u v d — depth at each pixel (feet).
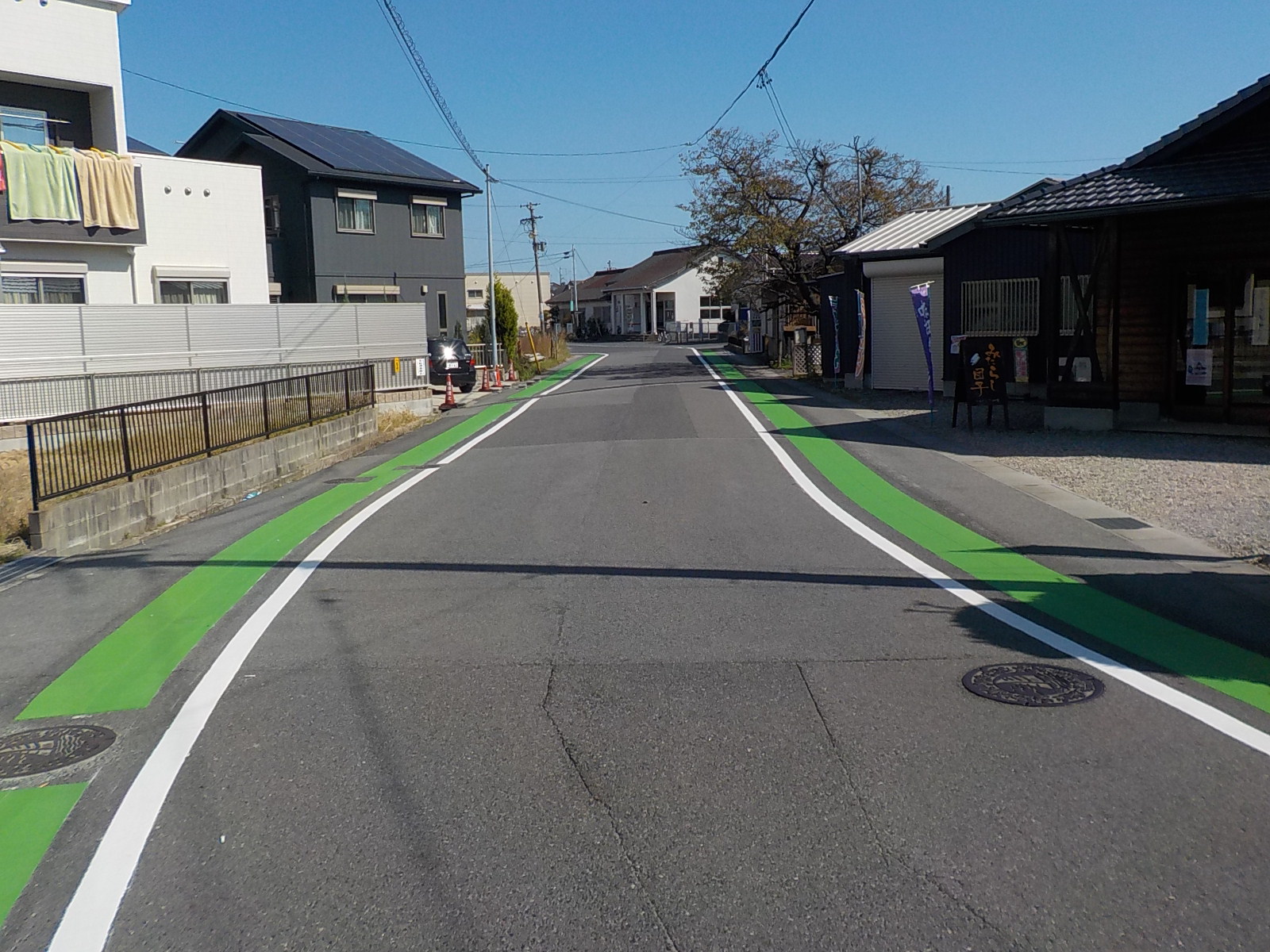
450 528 33.32
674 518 33.60
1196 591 23.85
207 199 87.66
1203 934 10.69
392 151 129.29
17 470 47.98
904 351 78.84
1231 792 13.75
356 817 13.84
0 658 21.79
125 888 12.32
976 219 49.44
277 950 10.97
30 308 64.69
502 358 123.13
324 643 21.62
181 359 72.79
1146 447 44.11
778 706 17.21
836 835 12.92
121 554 31.76
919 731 16.03
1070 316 66.28
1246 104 43.73
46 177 72.18
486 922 11.34
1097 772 14.44
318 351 80.94
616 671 19.22
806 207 107.04
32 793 15.05
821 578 25.68
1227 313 47.34
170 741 16.70
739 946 10.75
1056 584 24.70
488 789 14.55
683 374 115.75
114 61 77.15
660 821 13.44
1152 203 43.62
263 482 45.06
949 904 11.34
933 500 35.50
